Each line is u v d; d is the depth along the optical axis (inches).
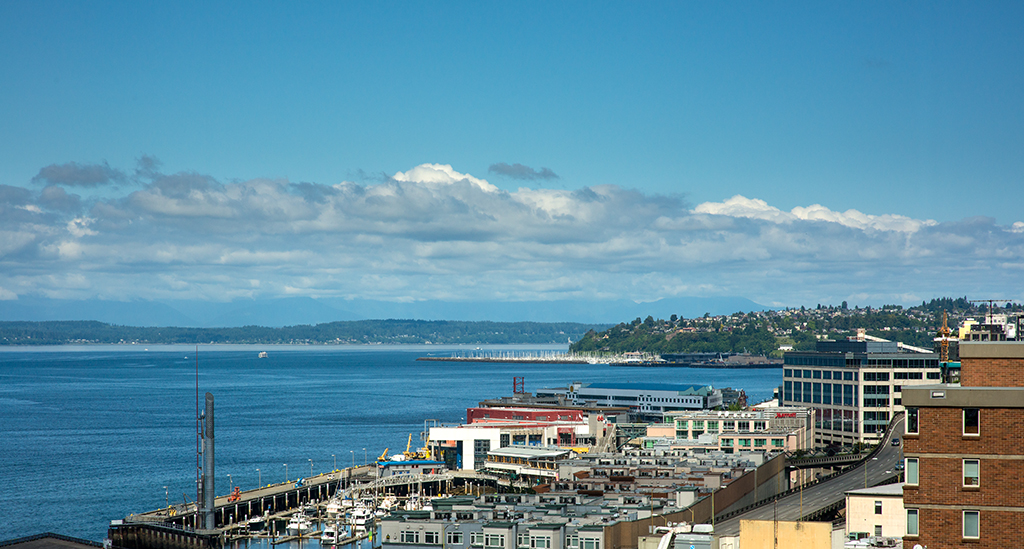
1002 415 3053.6
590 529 6328.7
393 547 6727.4
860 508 6323.8
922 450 3144.7
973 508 3073.3
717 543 5497.1
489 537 6412.4
